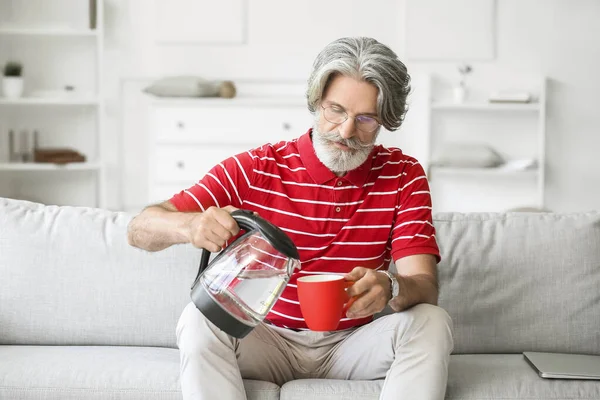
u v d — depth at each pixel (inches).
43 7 184.7
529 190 192.4
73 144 188.4
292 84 191.6
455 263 72.6
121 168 190.7
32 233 72.9
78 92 186.9
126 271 72.0
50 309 71.4
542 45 189.9
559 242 73.2
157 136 177.6
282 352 62.7
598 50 189.8
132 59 189.0
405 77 61.1
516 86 190.9
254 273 52.0
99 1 176.7
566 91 190.9
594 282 72.2
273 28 189.6
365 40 60.9
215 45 189.8
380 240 65.2
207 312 52.9
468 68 186.4
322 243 64.3
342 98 59.7
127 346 71.5
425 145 185.0
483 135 190.9
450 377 61.7
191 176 178.5
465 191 192.5
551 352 71.5
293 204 64.6
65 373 61.6
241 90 191.3
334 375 63.2
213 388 55.0
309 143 65.6
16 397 60.7
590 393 59.7
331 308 53.0
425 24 188.9
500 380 61.0
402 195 65.7
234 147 178.5
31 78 185.9
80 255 72.4
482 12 188.9
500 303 72.0
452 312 71.9
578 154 192.1
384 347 58.8
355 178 64.4
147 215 58.6
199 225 52.7
